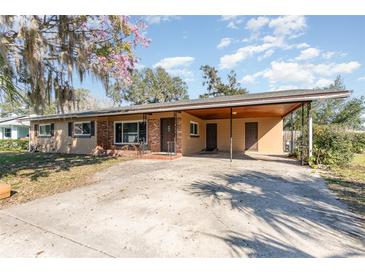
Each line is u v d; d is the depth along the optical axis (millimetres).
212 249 2461
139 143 12273
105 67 7086
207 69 28719
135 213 3539
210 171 7117
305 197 4281
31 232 2936
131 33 7020
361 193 4535
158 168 7895
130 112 10875
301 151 8984
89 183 5797
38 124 16594
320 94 6734
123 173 7070
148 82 30062
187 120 12141
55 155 13078
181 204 3938
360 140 11898
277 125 13633
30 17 5160
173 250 2457
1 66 5652
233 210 3617
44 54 5918
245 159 10328
